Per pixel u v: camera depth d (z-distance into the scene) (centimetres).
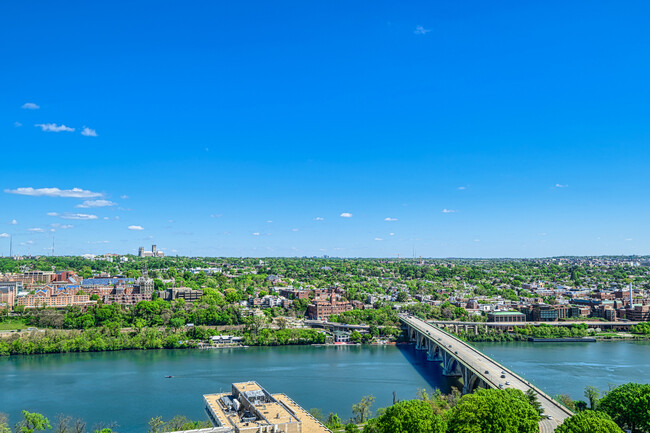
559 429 19875
